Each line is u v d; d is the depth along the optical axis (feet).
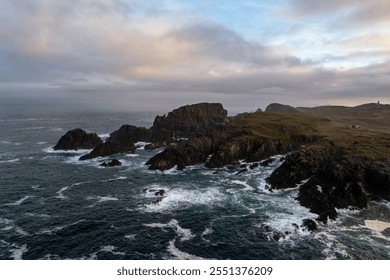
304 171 234.38
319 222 170.81
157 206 194.08
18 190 224.33
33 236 155.02
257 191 222.07
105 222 171.42
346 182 203.62
